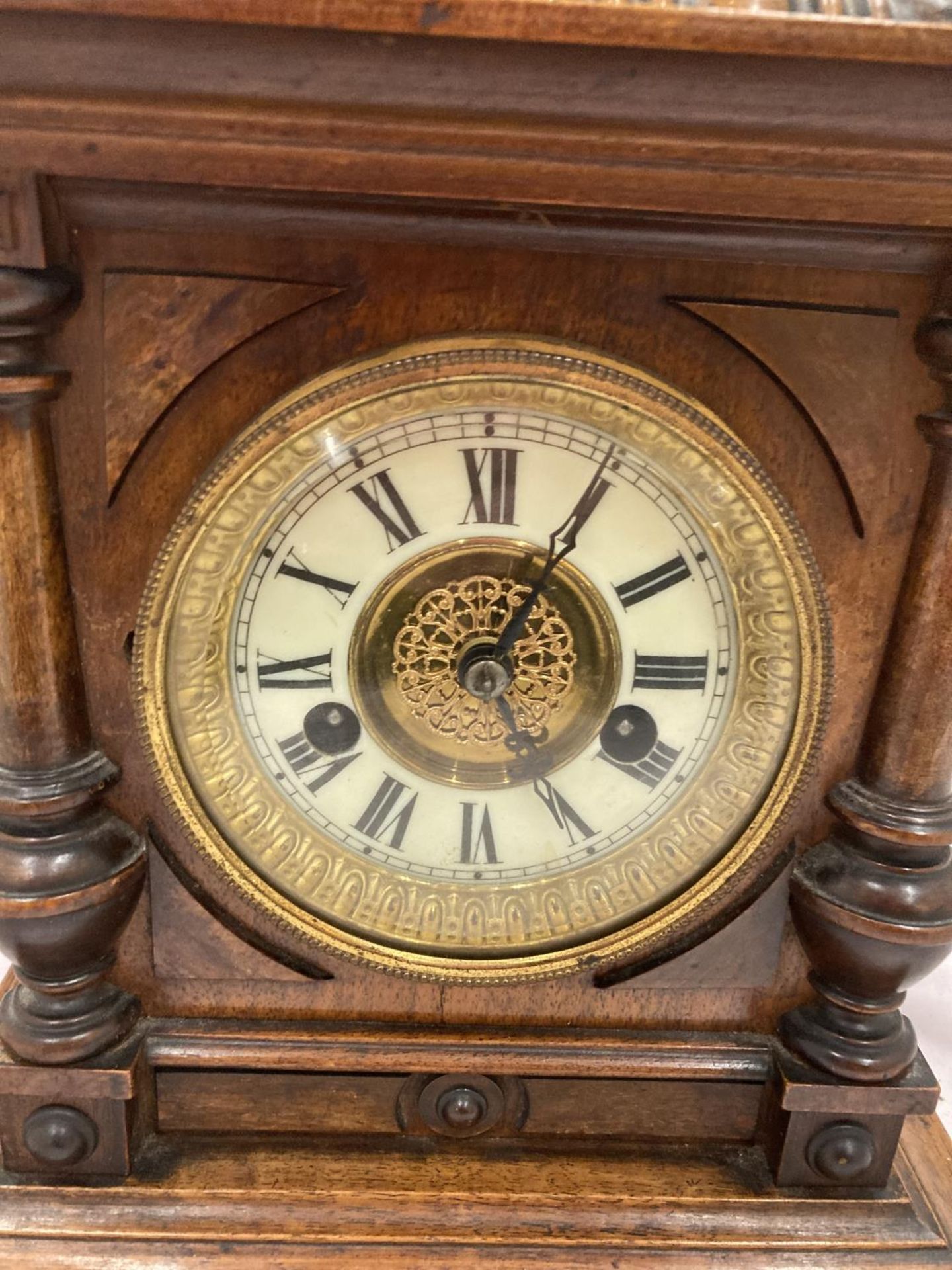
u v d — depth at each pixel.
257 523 0.26
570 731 0.28
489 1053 0.30
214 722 0.27
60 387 0.25
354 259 0.24
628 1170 0.31
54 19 0.20
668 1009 0.31
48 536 0.25
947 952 0.29
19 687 0.26
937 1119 0.35
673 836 0.29
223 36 0.20
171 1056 0.30
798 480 0.26
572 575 0.27
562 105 0.21
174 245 0.24
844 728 0.28
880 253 0.24
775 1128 0.31
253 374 0.25
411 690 0.28
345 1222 0.29
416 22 0.20
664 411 0.24
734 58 0.21
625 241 0.24
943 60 0.20
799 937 0.30
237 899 0.30
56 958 0.28
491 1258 0.29
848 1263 0.29
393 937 0.29
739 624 0.27
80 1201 0.29
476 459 0.26
